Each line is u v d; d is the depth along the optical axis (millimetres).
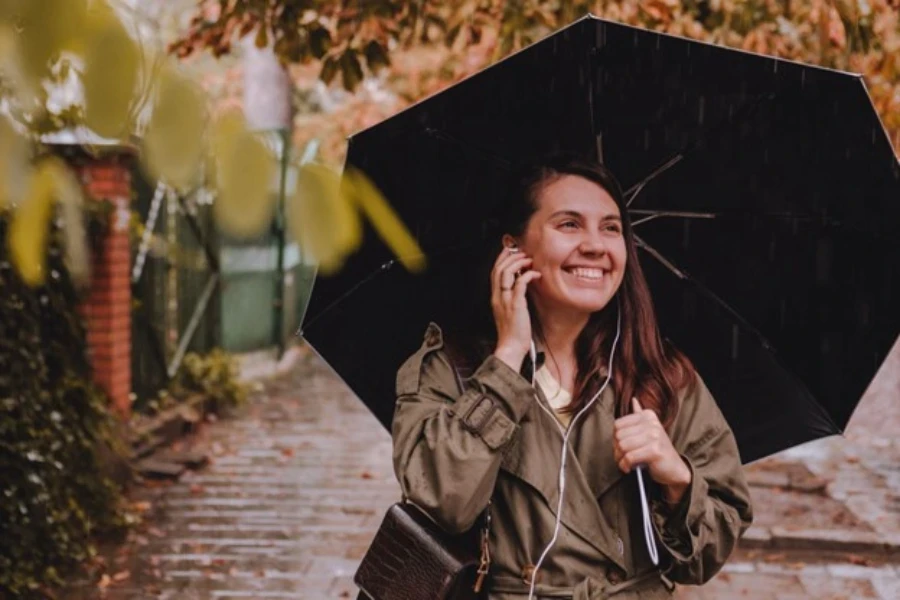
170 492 8023
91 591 5887
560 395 2346
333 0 5363
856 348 2752
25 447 5750
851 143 2523
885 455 9180
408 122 2486
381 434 10422
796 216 2725
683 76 2553
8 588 5461
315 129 16297
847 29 5855
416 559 2193
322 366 15656
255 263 14898
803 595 5922
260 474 8672
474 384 2188
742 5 6172
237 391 11773
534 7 5871
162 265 10281
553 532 2191
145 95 1063
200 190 1135
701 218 2799
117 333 8312
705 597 5879
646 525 2148
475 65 8375
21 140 1074
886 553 6594
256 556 6555
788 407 2893
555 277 2307
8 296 5699
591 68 2529
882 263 2664
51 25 1030
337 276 2594
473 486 2105
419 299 2783
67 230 1148
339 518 7418
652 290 2885
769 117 2604
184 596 5840
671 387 2330
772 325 2844
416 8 5828
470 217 2705
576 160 2379
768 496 7812
